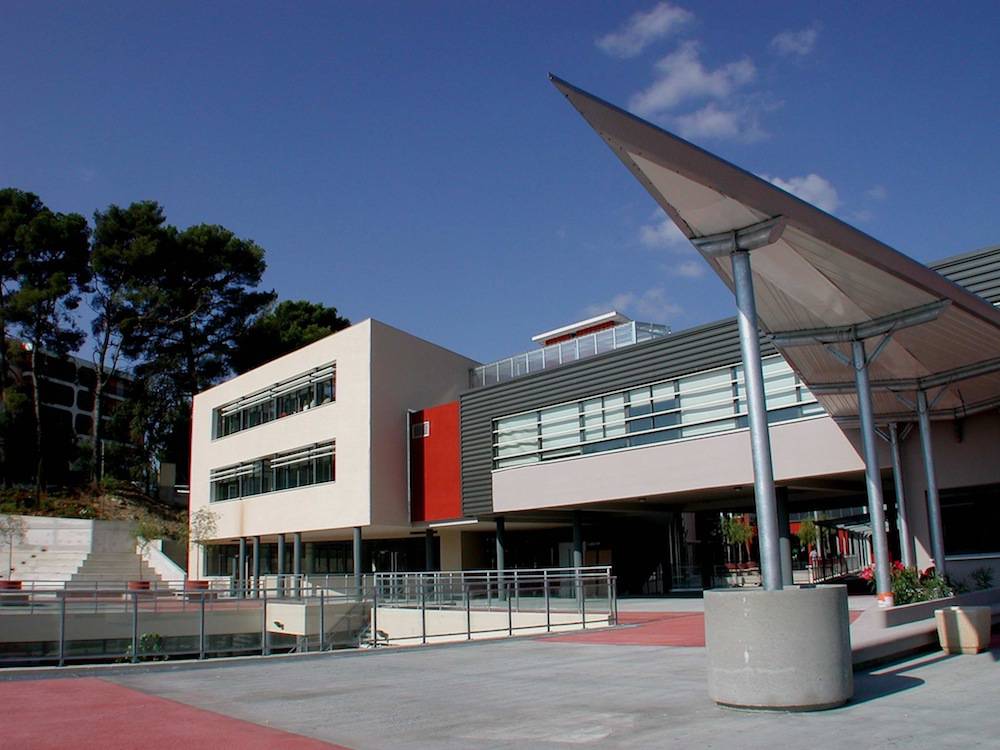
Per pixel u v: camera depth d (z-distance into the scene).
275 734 7.19
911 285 10.88
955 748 5.88
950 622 11.08
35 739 7.09
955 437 18.70
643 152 7.71
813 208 8.71
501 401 29.86
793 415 21.11
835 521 36.84
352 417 34.62
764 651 7.50
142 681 11.26
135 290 56.44
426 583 24.22
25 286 53.88
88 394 73.31
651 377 24.67
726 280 10.60
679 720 7.27
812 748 6.02
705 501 30.03
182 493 61.91
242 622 26.91
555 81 7.11
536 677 10.65
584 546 35.94
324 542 45.69
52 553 45.25
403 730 7.28
